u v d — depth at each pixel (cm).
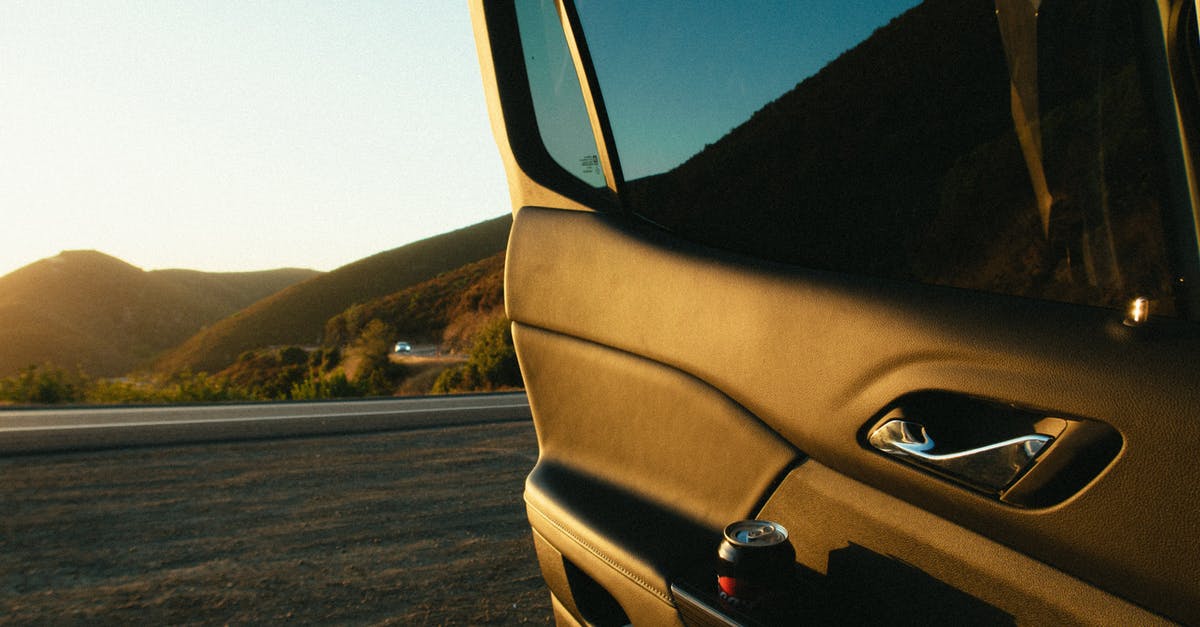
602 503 141
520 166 161
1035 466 81
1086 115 86
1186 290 80
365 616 303
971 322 89
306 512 452
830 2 107
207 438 680
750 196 117
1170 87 82
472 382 1998
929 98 96
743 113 118
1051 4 89
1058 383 79
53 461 562
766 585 97
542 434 165
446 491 513
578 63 144
